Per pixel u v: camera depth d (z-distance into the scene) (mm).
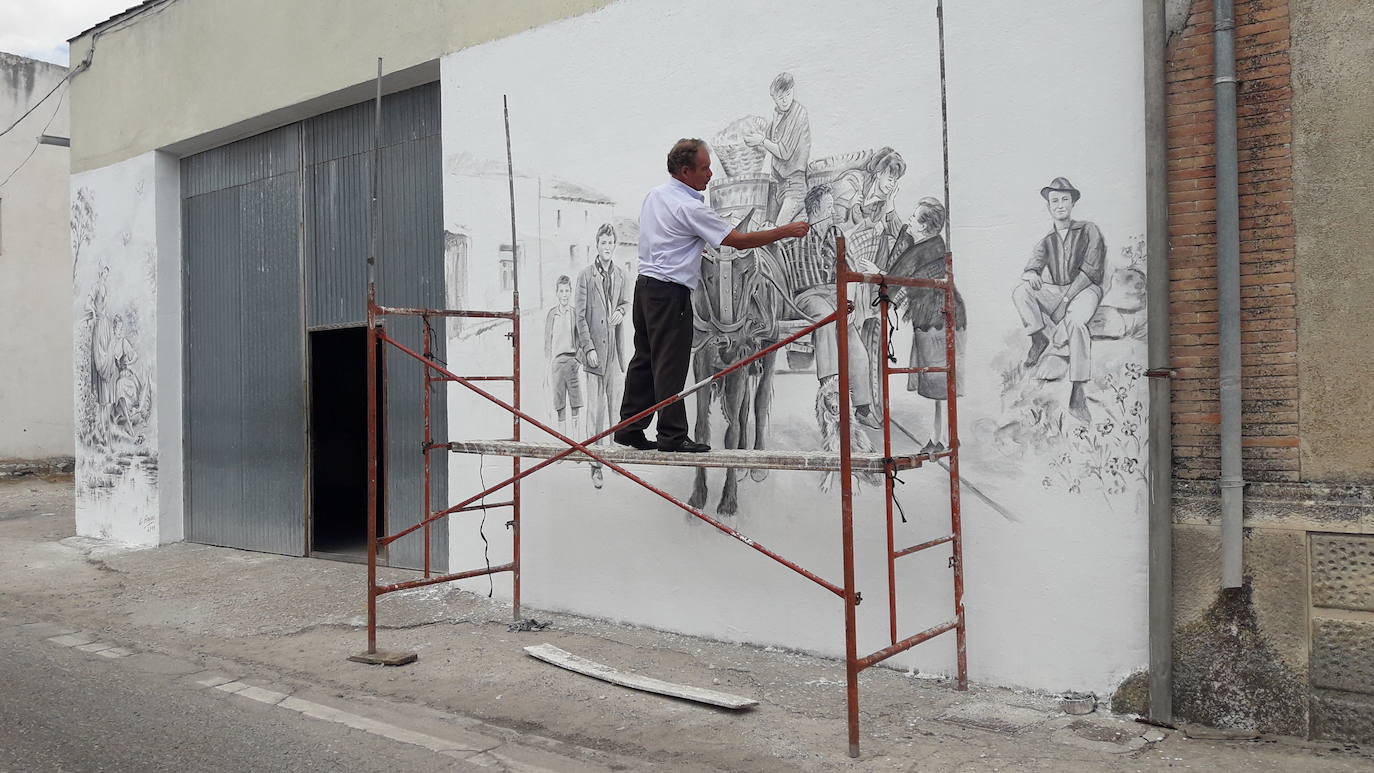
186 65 10562
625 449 5781
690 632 6609
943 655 5539
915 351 5629
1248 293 4652
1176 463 4797
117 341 11539
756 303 6301
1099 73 5043
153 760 4672
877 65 5777
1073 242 5117
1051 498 5180
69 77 12102
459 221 8078
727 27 6426
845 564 4516
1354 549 4406
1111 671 5004
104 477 11719
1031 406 5238
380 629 7102
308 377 9875
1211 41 4715
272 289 10188
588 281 7188
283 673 6152
